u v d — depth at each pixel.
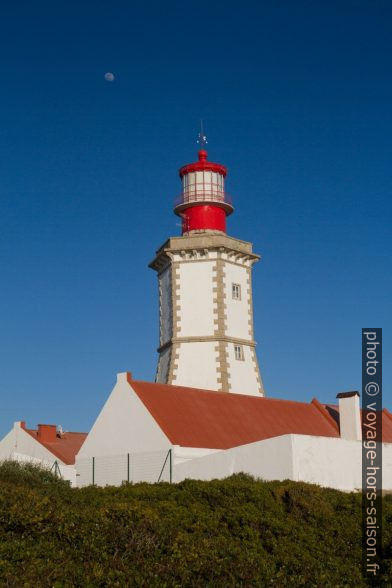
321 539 27.47
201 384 46.53
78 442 52.72
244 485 30.42
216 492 29.45
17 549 19.86
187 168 51.00
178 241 48.84
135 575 20.00
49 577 18.70
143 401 38.59
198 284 48.22
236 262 49.25
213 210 50.44
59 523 21.70
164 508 27.75
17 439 50.84
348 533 28.00
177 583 20.47
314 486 31.56
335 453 35.81
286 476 34.00
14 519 21.17
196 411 40.16
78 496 29.66
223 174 51.50
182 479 36.03
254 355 48.53
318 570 23.98
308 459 34.59
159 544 22.41
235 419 41.03
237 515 27.56
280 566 24.03
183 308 48.03
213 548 23.23
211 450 37.53
